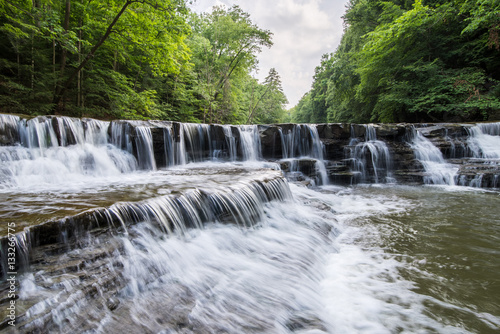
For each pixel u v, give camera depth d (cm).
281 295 296
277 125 1213
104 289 236
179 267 313
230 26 2512
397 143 1224
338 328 255
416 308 287
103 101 1428
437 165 1108
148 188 483
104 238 288
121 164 773
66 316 198
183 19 1270
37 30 891
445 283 338
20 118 634
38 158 629
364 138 1259
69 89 1215
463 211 668
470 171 1010
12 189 485
